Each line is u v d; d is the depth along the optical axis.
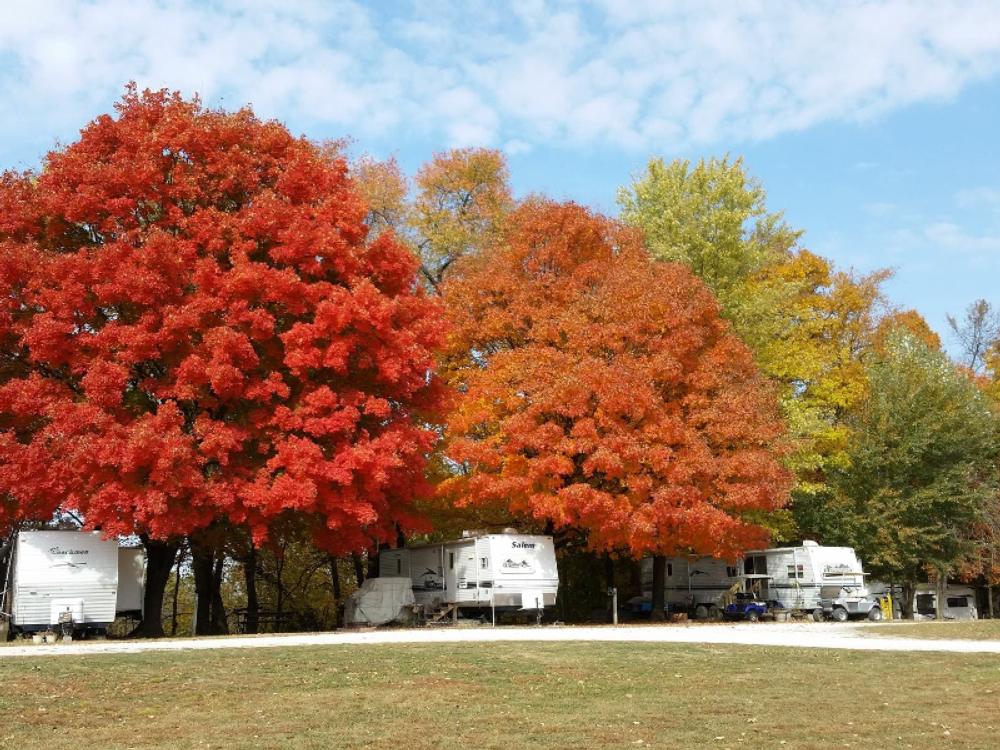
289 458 28.62
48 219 30.41
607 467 33.28
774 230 55.28
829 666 19.17
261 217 29.84
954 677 17.83
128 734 12.78
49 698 14.81
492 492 34.75
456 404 37.03
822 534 48.94
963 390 50.59
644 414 35.09
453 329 38.41
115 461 26.45
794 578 41.84
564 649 21.16
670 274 37.38
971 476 50.25
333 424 29.41
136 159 29.97
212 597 38.66
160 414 27.45
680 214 44.81
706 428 35.97
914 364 51.09
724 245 44.72
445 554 36.44
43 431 27.50
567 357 35.59
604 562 49.03
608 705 14.92
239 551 35.97
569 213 39.19
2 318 27.81
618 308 36.62
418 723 13.52
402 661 18.77
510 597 34.03
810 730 13.22
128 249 28.39
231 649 20.83
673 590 45.66
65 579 28.44
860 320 56.62
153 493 26.89
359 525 32.00
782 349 46.94
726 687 16.58
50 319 27.59
